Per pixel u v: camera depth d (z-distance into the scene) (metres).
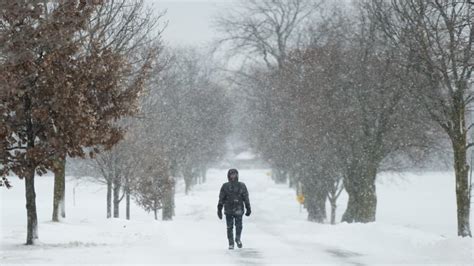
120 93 49.91
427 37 56.56
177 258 40.47
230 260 40.38
